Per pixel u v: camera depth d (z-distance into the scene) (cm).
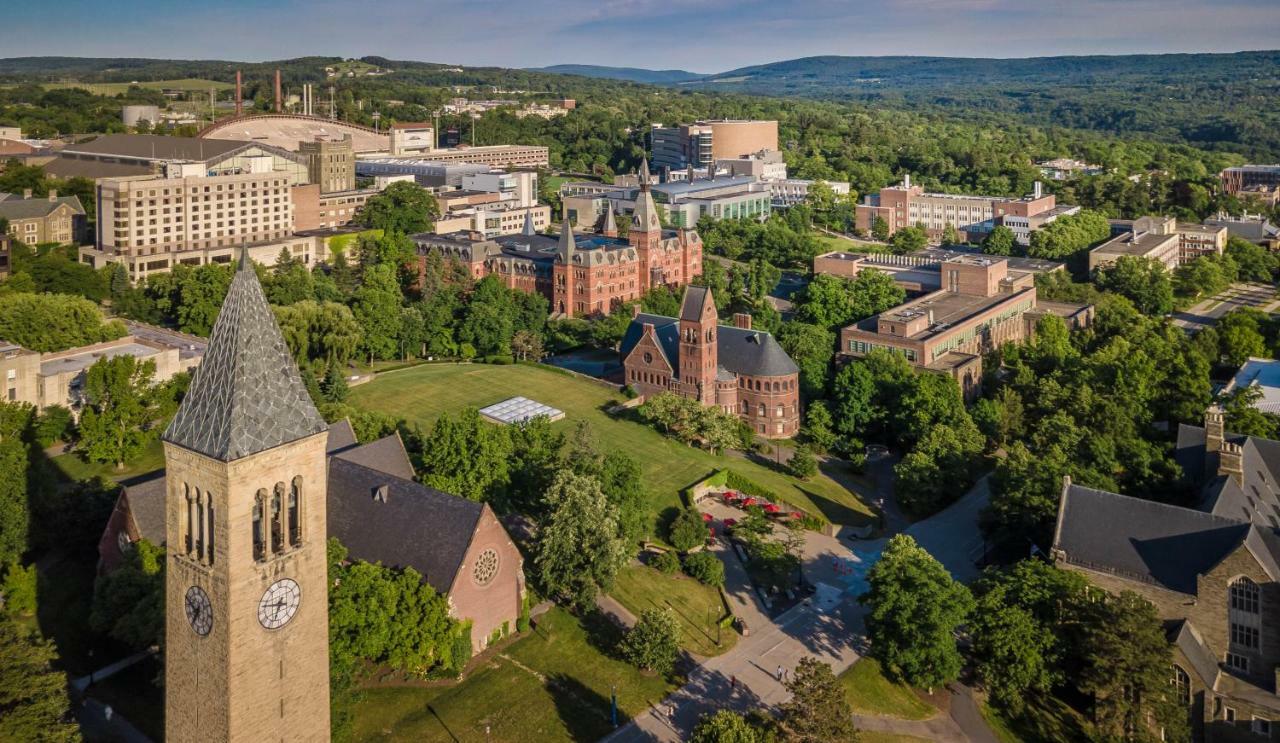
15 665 8494
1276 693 10719
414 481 13012
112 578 10706
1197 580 11412
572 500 12306
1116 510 12494
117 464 15325
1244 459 14212
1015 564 12238
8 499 11788
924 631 11312
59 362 17262
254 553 7131
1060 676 11056
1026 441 19038
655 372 19888
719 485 16725
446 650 10656
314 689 7600
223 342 7012
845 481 17825
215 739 7194
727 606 13188
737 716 9438
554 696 10844
